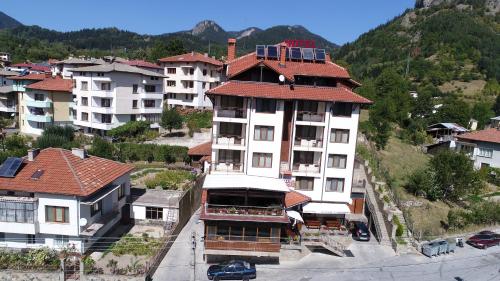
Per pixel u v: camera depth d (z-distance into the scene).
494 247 45.34
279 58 49.66
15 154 56.00
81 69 78.50
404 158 70.31
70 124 86.12
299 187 46.81
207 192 39.31
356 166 55.56
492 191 63.94
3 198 34.91
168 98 104.69
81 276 32.53
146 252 37.62
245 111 44.47
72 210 35.28
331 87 46.09
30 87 84.19
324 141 45.44
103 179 39.50
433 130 96.50
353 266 38.88
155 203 44.25
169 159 67.12
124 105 79.81
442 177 56.25
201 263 37.34
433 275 37.88
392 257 41.28
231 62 50.78
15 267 33.03
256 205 40.44
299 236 40.78
